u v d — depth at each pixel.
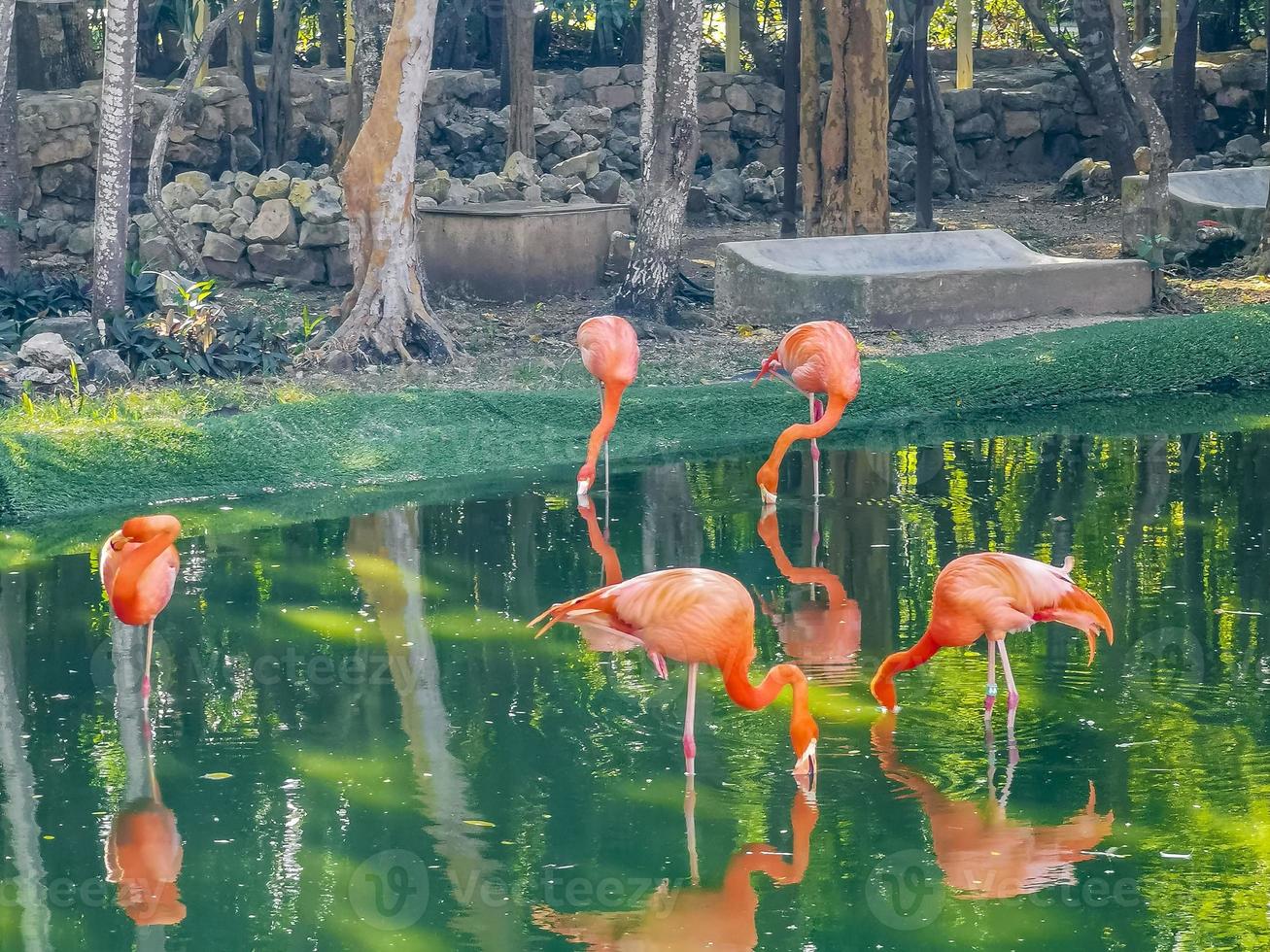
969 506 8.16
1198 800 4.68
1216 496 8.27
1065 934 3.96
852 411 10.31
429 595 6.81
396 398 9.58
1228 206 15.14
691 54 11.83
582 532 7.79
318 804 4.77
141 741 5.26
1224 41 23.08
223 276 14.11
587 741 5.23
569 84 19.78
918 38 15.41
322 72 19.61
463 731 5.33
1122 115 18.80
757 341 11.92
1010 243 13.62
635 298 12.26
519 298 13.63
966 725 5.27
